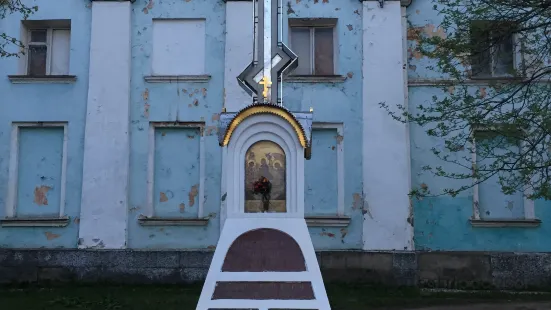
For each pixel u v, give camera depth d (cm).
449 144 1162
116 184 1416
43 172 1449
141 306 1179
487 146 1121
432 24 1454
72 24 1477
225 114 897
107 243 1397
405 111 1376
